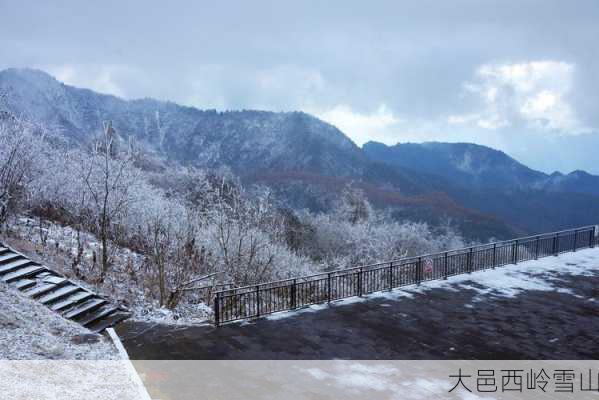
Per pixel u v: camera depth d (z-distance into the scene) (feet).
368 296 46.85
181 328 37.93
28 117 61.62
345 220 166.71
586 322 40.27
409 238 162.91
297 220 148.25
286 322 39.45
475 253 58.75
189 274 58.85
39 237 56.49
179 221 68.18
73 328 35.73
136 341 34.94
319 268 107.14
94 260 51.29
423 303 44.88
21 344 30.09
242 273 69.15
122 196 63.67
